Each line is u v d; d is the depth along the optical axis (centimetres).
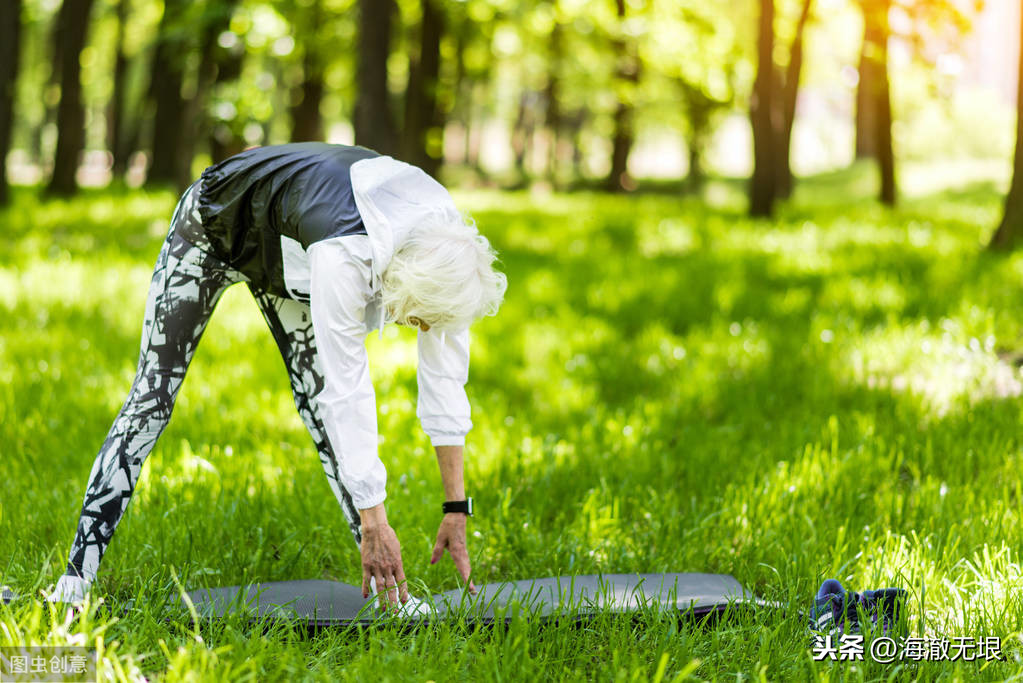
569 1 2408
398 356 695
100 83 3719
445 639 275
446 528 313
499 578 364
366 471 275
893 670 267
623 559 365
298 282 290
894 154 2258
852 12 2400
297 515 391
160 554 343
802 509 386
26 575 316
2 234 1291
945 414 519
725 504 407
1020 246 1124
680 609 306
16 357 638
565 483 438
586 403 603
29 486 409
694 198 3241
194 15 1728
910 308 827
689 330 817
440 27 2319
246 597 316
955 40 1759
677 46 2531
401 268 257
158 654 272
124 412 307
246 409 534
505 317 869
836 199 3061
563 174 4034
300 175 281
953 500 395
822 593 316
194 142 1912
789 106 2614
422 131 2386
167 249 308
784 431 514
